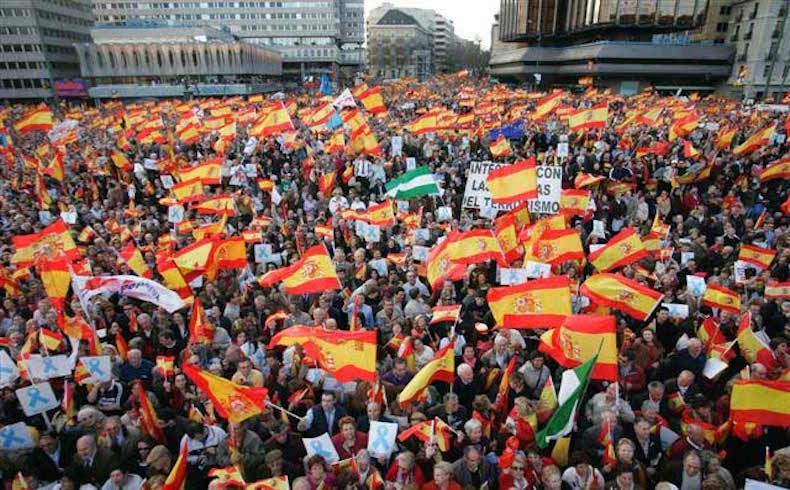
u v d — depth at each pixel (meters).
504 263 9.79
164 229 14.32
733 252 11.88
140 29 98.06
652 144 22.98
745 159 20.31
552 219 10.66
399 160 21.17
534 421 6.33
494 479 5.88
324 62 138.88
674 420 6.85
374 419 6.52
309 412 6.94
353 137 19.14
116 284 8.59
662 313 8.85
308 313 10.04
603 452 6.14
